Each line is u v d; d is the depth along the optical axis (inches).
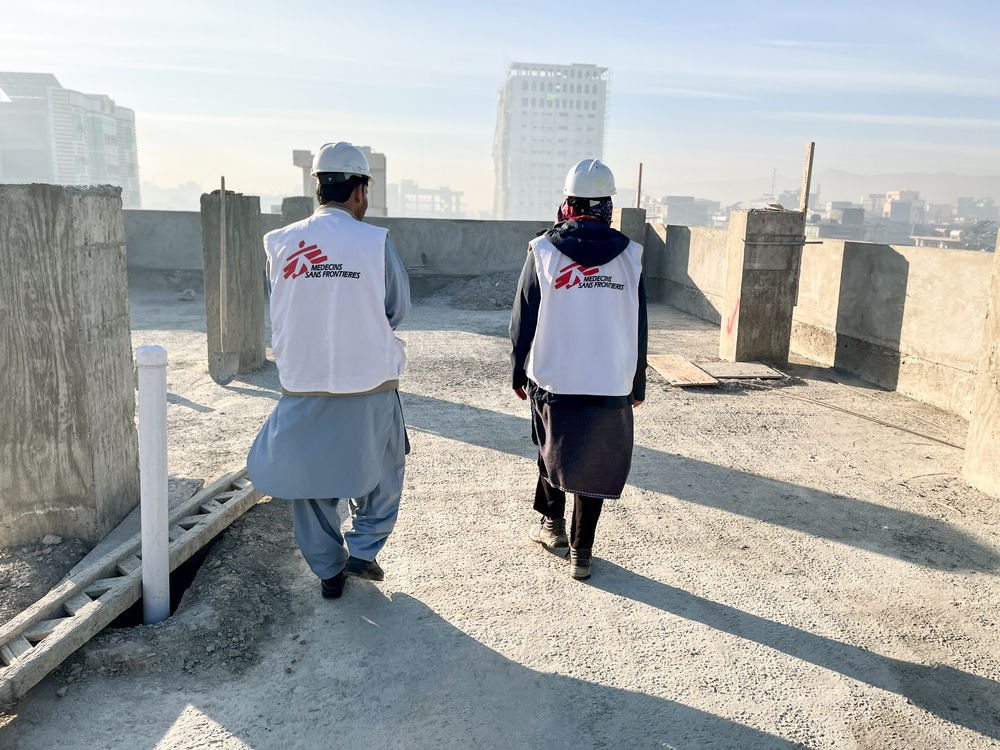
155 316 421.1
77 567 112.6
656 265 511.8
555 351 118.5
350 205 110.0
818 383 274.5
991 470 167.9
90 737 87.1
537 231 528.4
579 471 119.7
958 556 139.6
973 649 110.0
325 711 93.4
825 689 99.8
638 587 126.5
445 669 102.5
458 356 315.9
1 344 113.3
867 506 162.1
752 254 291.3
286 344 105.0
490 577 128.7
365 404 107.0
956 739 90.4
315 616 115.3
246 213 271.9
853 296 287.9
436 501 161.9
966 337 229.5
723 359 312.7
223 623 108.0
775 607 120.7
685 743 89.0
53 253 112.2
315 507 113.0
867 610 120.3
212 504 136.8
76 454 119.0
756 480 176.7
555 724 91.9
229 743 87.0
